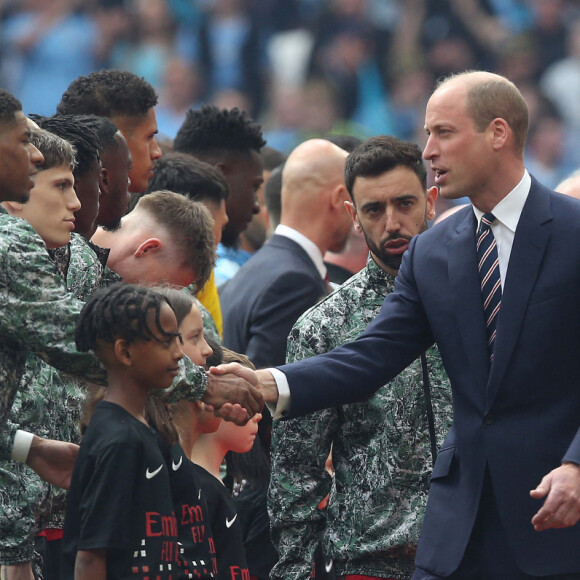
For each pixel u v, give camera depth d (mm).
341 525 13523
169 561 10805
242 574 13008
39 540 13055
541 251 11836
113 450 10555
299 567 13789
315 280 17484
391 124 42906
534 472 11586
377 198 13688
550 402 11703
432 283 12438
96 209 13711
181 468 11953
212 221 14867
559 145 42719
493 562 11711
